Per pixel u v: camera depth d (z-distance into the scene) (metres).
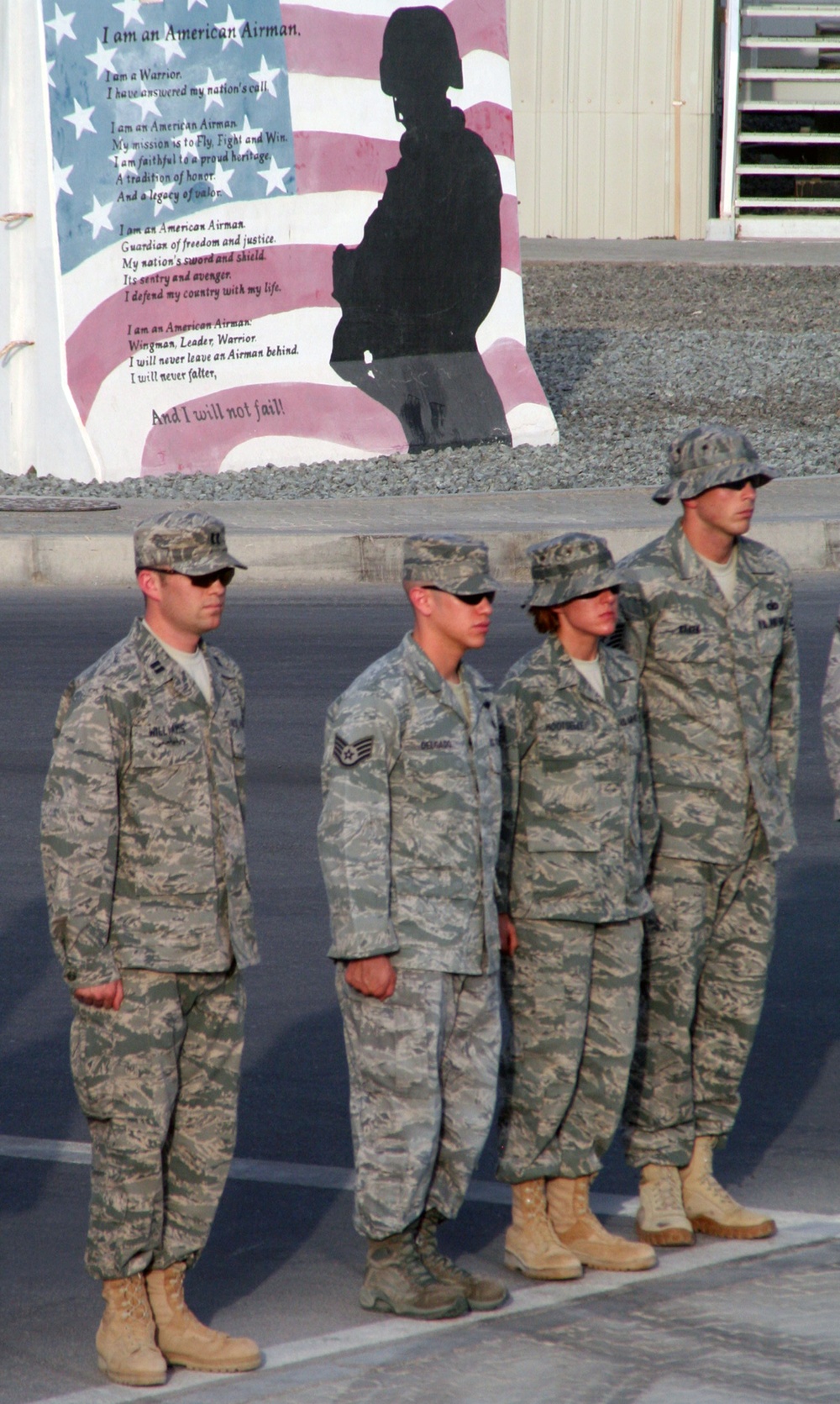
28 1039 22.47
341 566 51.28
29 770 33.44
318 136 63.84
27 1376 14.48
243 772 15.16
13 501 56.59
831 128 138.88
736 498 17.25
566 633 16.42
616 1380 14.00
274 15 62.50
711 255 125.00
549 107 136.62
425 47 65.88
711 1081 17.75
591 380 81.69
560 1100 16.36
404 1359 14.54
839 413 74.69
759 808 17.44
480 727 15.70
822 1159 19.02
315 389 64.56
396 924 15.30
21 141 59.38
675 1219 16.98
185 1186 14.99
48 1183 18.52
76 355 60.16
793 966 24.92
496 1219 17.84
